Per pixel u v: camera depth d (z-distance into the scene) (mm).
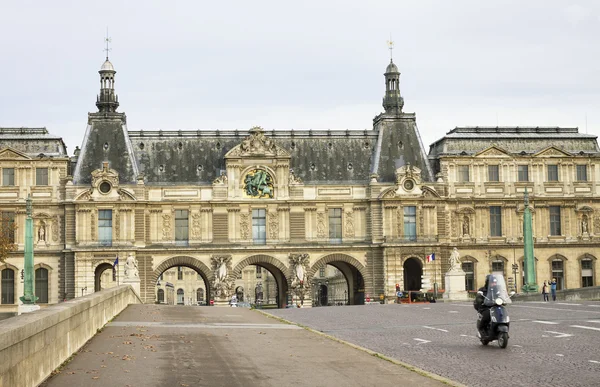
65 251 129125
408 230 135250
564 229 140375
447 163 138125
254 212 133875
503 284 43781
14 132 134625
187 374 33312
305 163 138125
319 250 133625
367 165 139375
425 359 39438
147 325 55406
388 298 132125
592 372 34906
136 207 130500
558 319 58750
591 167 141500
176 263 131250
